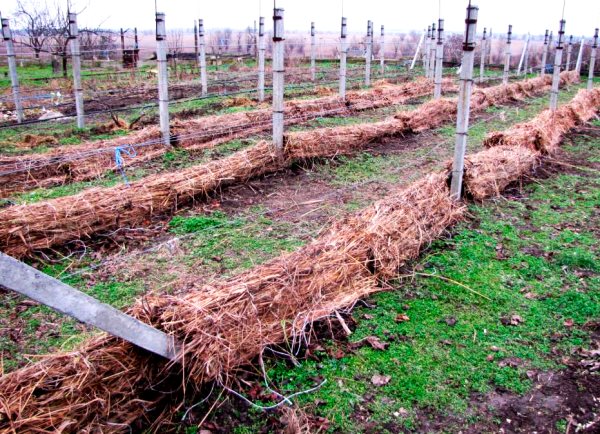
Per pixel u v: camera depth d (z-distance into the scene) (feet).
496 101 46.11
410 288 13.80
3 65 69.67
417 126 32.91
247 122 31.99
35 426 8.20
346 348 11.37
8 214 15.20
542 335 11.81
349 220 15.21
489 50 87.76
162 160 25.07
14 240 15.10
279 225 17.69
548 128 28.09
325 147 25.14
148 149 26.23
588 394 9.99
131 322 8.57
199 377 9.78
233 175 20.97
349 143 26.78
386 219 14.92
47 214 15.66
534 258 15.44
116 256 15.56
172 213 18.56
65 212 15.96
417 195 16.76
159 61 25.48
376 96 43.80
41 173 22.45
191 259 15.30
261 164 22.38
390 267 13.98
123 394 9.20
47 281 7.25
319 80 60.54
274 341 11.16
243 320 10.43
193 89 51.47
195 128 29.43
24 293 7.04
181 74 61.67
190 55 81.35
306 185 21.98
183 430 9.28
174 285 13.88
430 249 16.02
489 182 20.43
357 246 13.61
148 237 16.80
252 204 19.70
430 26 61.72
